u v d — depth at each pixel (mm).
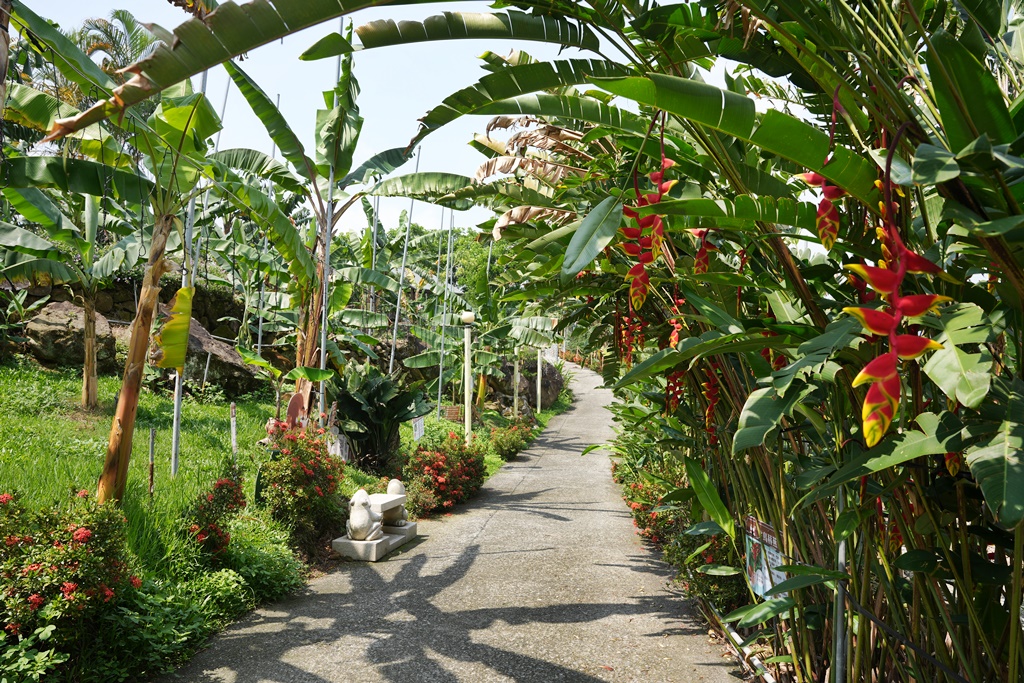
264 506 7371
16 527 4070
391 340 18234
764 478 3637
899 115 1630
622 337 4043
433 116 2213
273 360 14703
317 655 4633
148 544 5258
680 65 2377
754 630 4766
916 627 2355
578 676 4340
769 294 2672
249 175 9070
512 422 19984
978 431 1637
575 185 3885
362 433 11336
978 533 1939
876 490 2072
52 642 3939
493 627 5254
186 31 1402
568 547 7910
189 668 4348
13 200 7676
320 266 9492
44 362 11070
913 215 2264
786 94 3188
